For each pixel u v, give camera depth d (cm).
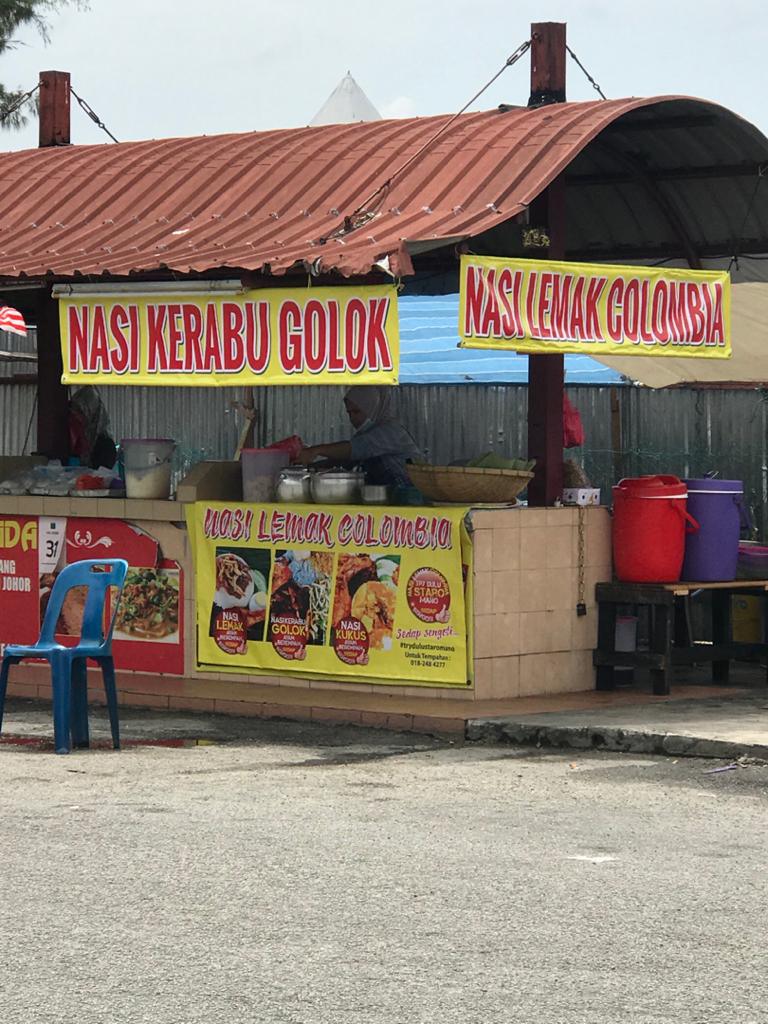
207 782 972
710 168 1453
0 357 1828
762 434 1634
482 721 1138
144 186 1475
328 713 1209
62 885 726
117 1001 575
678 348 1276
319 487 1279
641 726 1109
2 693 1105
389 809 893
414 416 1672
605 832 839
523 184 1235
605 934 655
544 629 1260
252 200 1381
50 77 1727
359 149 1410
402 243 1133
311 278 1173
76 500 1385
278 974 603
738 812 892
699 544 1293
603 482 1653
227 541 1320
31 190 1528
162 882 731
